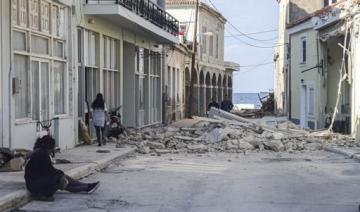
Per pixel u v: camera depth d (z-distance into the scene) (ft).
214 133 80.84
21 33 52.54
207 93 184.96
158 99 118.42
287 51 131.23
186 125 117.50
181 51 143.13
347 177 46.88
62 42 63.31
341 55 98.99
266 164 57.00
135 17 80.07
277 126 95.09
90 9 70.03
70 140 64.75
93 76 74.95
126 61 95.71
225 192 38.83
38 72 56.39
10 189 35.04
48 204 33.96
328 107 100.63
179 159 61.52
